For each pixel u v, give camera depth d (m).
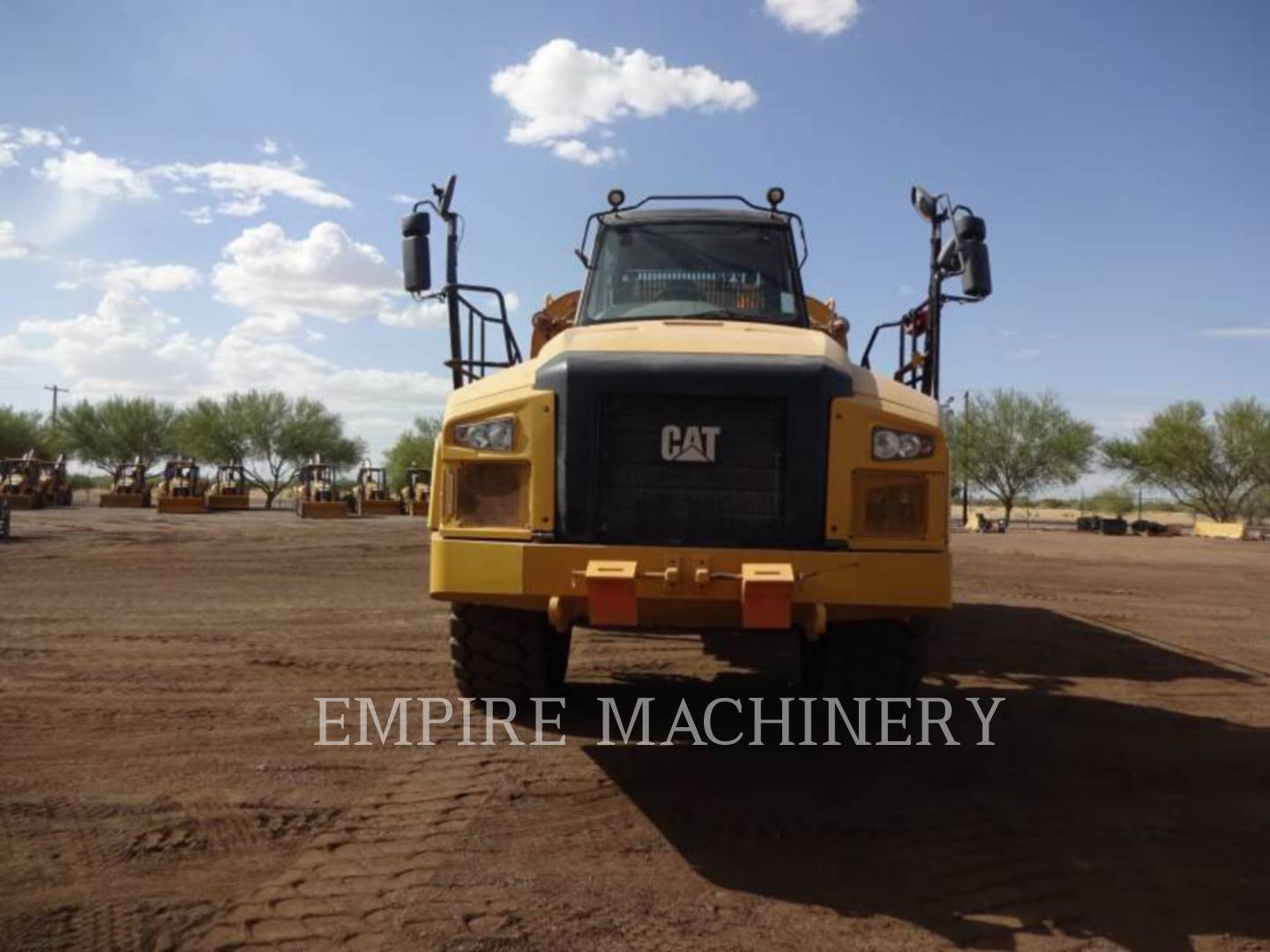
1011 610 12.97
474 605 6.35
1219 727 6.88
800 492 5.20
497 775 5.45
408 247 6.97
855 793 5.33
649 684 7.81
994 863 4.46
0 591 12.67
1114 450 54.38
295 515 40.59
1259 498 51.97
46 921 3.72
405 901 3.94
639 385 5.22
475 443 5.40
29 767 5.41
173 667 7.89
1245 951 3.74
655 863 4.39
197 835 4.53
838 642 6.15
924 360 7.71
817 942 3.72
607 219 7.57
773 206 7.73
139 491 46.66
